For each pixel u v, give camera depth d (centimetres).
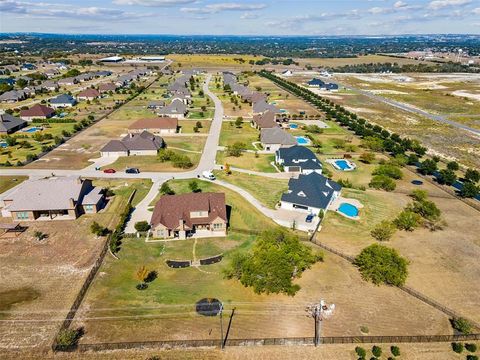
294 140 11556
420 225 6994
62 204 7012
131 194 8100
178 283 5300
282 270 5100
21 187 7181
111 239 6219
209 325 4512
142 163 10088
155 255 5975
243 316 4666
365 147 11812
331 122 15150
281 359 4047
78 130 13175
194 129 13538
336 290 5162
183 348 4172
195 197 6819
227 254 6012
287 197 7562
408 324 4556
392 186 8506
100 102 18062
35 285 5209
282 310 4778
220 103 18750
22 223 6894
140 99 19050
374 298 5009
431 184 9062
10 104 17350
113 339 4284
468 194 8138
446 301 4969
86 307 4794
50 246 6184
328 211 7488
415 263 5803
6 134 12562
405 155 10862
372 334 4384
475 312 4778
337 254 6022
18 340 4275
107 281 5319
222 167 9906
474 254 6072
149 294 5050
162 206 6688
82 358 4038
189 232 6638
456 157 11150
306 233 6688
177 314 4681
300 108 17650
